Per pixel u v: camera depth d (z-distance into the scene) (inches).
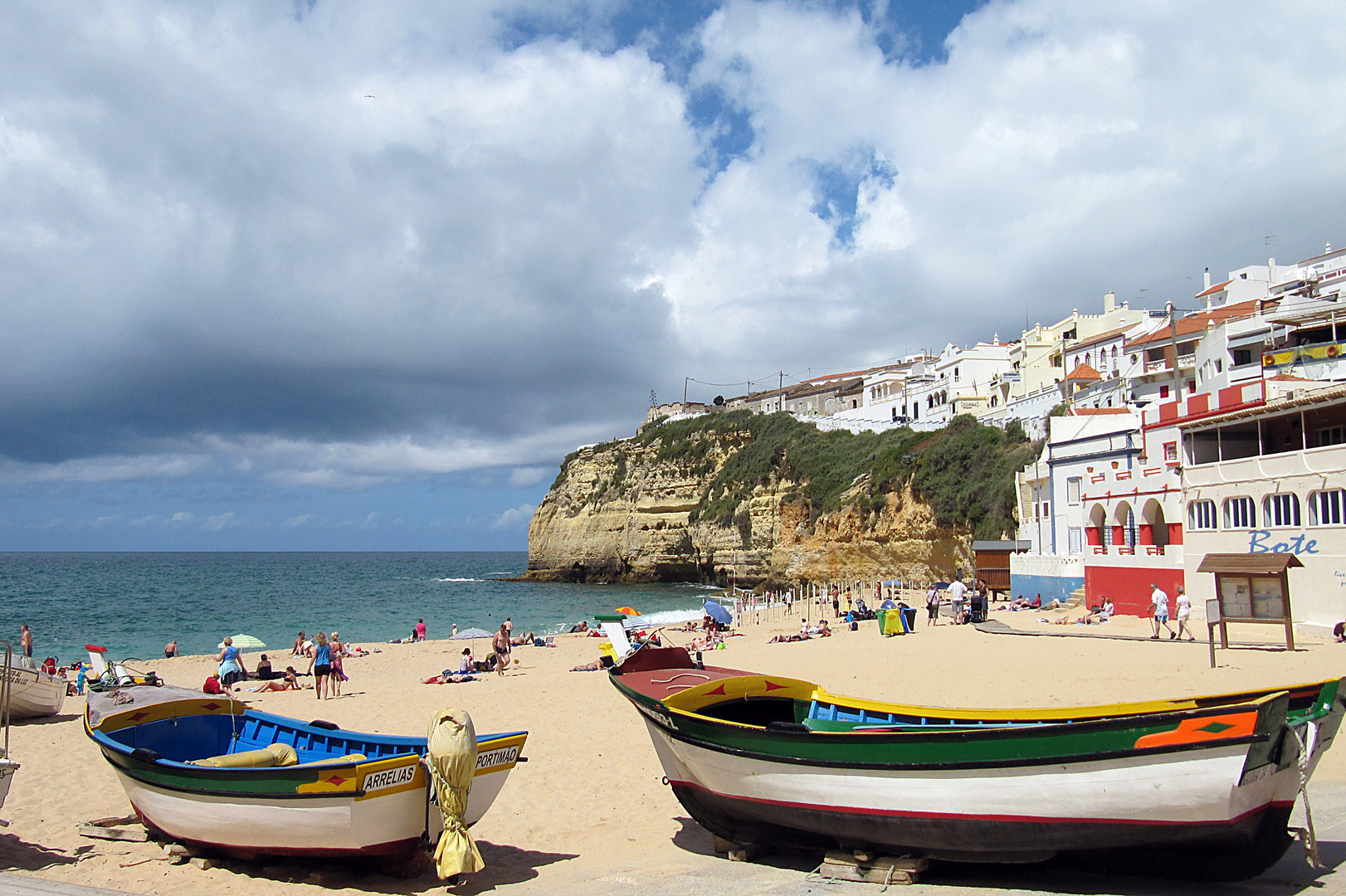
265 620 2608.3
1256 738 283.3
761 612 2345.0
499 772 392.2
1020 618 1519.4
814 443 3346.5
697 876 384.2
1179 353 2042.3
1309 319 1630.2
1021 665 941.2
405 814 369.7
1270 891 325.4
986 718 411.8
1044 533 1824.6
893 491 2728.8
